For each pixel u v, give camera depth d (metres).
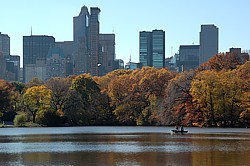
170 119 167.38
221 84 158.25
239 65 175.25
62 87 190.88
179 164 64.56
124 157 72.19
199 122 162.50
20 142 101.19
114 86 193.75
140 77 196.50
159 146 89.25
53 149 84.81
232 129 147.38
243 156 72.31
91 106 190.00
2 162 67.75
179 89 166.62
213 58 188.62
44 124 178.88
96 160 69.06
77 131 146.62
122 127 173.25
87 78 194.38
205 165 63.56
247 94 156.12
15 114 192.88
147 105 187.00
